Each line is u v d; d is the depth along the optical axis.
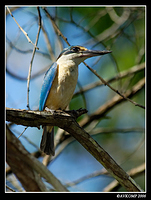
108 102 11.76
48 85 9.23
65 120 6.87
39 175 5.39
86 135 7.07
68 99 9.50
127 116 13.00
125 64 12.07
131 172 10.55
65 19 12.14
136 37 11.77
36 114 6.56
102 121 13.00
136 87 11.68
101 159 7.09
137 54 11.86
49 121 6.80
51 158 11.27
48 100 9.45
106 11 11.54
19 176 4.81
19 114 6.41
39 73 11.54
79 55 9.77
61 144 11.72
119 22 11.49
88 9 11.98
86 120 11.70
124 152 12.86
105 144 12.98
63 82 9.21
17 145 4.84
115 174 7.09
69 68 9.40
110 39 12.27
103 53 9.86
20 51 10.45
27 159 4.84
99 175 10.67
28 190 4.85
